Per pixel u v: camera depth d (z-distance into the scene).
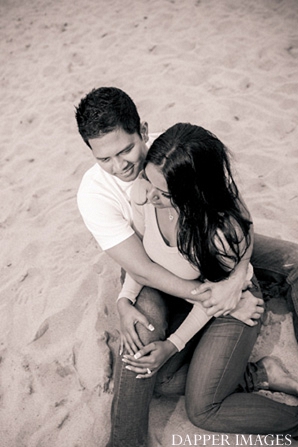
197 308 1.83
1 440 2.02
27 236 2.91
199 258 1.69
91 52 4.50
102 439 1.96
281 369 1.96
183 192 1.53
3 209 3.14
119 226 1.86
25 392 2.16
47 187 3.23
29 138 3.71
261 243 2.13
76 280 2.57
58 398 2.12
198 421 1.81
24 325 2.42
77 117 1.66
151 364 1.75
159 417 2.00
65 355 2.26
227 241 1.66
